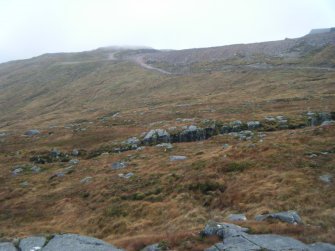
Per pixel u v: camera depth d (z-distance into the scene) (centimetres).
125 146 7631
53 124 13088
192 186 4253
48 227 4166
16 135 10156
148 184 4734
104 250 2114
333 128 5184
